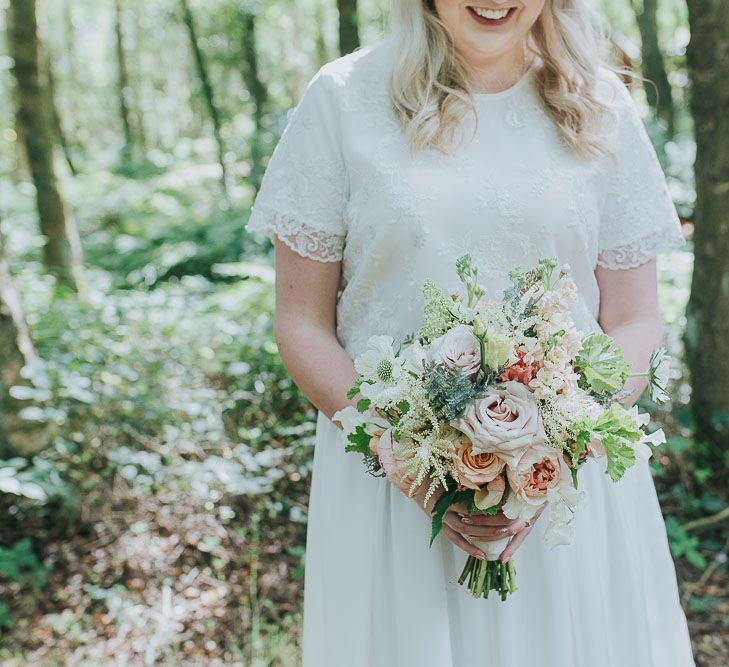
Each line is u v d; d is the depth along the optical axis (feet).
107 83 77.15
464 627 4.49
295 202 4.55
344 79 4.58
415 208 4.32
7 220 30.55
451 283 4.37
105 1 68.80
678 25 35.12
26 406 10.03
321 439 4.95
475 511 4.01
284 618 8.38
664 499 9.46
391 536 4.54
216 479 9.66
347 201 4.56
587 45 4.66
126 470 9.79
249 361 12.21
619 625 4.74
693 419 9.83
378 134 4.45
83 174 42.88
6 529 9.58
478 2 4.22
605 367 3.87
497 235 4.37
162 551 9.25
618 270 4.92
